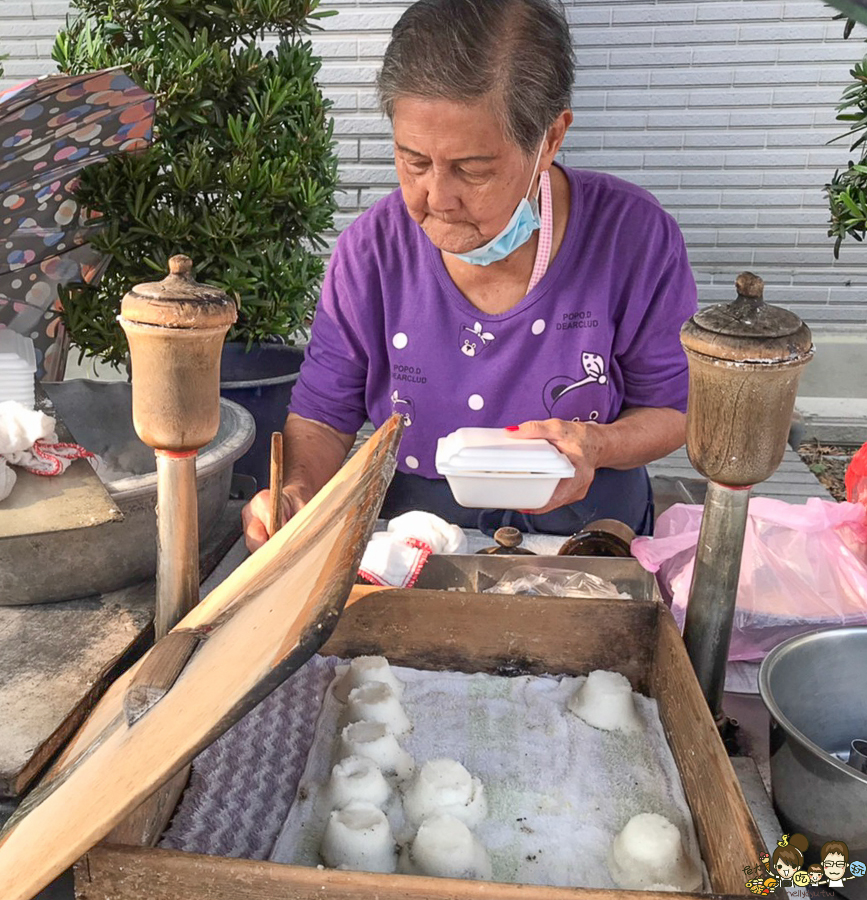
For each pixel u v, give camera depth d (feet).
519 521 5.85
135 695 2.41
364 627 3.81
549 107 4.30
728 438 3.01
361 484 2.53
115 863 2.30
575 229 5.43
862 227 7.63
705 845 2.87
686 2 14.23
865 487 4.46
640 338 5.70
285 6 8.59
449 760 3.17
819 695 3.38
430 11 4.08
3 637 4.22
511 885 2.18
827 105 14.48
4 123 5.34
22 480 4.24
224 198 8.46
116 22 8.46
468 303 5.56
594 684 3.59
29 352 6.23
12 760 3.39
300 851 2.88
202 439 2.97
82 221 7.42
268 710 3.58
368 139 15.01
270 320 8.80
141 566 4.55
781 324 2.90
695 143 14.85
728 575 3.29
